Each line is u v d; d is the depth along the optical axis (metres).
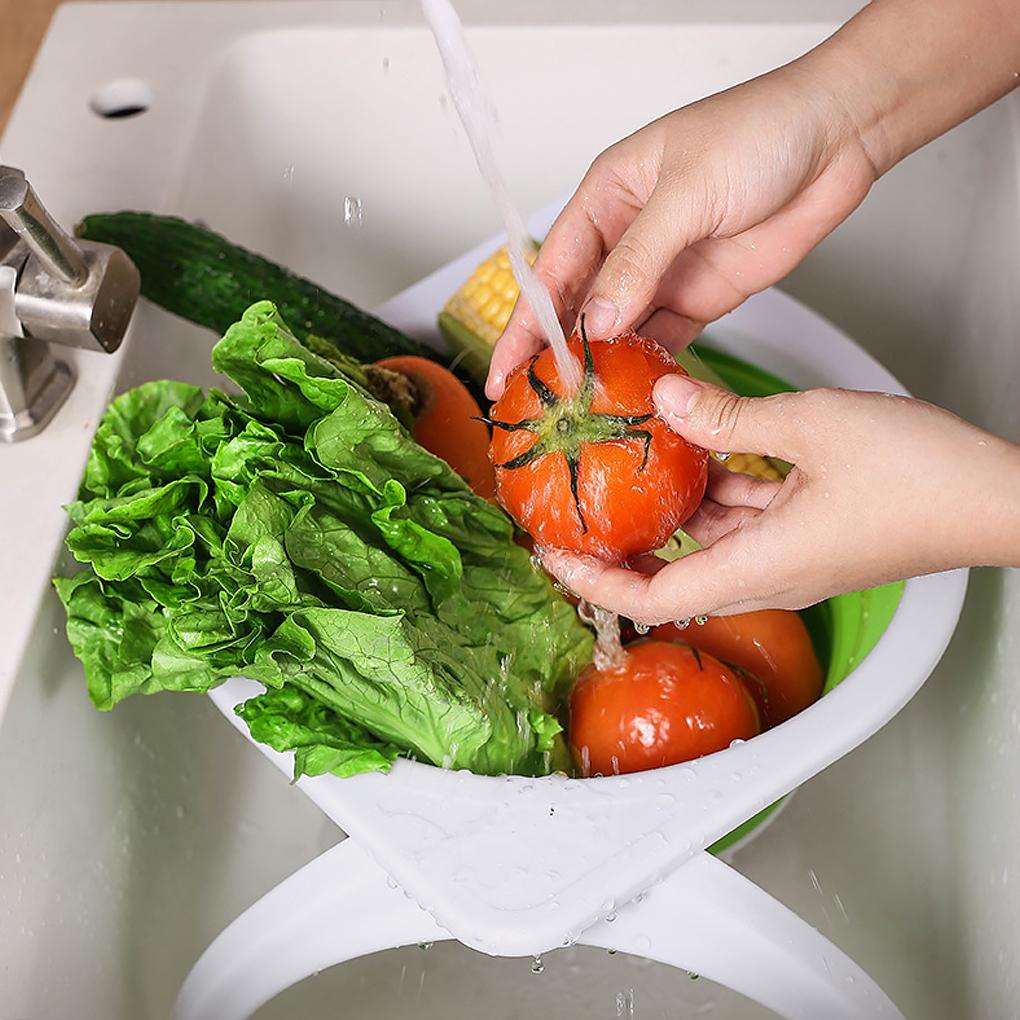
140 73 1.02
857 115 0.71
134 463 0.70
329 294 0.88
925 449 0.57
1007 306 0.88
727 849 0.75
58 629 0.72
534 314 0.64
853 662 0.74
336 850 0.64
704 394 0.58
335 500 0.65
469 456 0.82
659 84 1.03
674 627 0.76
